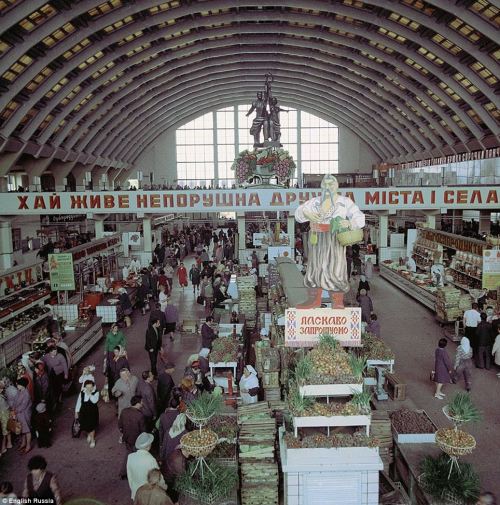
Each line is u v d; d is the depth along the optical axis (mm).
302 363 6785
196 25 28469
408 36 26797
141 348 14688
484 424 9711
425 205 21531
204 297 18891
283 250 20406
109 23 23719
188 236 33531
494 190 21266
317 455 6301
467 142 35312
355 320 7293
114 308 16875
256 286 19297
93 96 33219
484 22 21703
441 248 21078
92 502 7172
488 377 12109
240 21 29266
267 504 6965
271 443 7172
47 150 32875
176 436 7305
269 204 21562
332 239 7219
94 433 9336
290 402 6754
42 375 9891
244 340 12727
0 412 8797
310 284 7398
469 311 13188
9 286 14320
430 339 15188
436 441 6816
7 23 18969
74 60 25969
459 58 26844
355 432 6508
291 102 49781
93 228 38750
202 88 43812
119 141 44094
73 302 16750
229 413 8320
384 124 45281
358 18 26359
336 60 36500
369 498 6371
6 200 21688
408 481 7234
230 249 26656
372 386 9508
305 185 26859
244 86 45625
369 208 21641
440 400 10859
